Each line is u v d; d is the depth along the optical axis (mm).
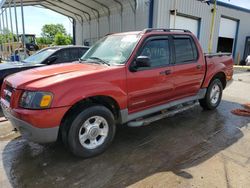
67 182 2816
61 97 2939
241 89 8648
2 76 5652
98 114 3354
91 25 20000
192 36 4805
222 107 6055
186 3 14664
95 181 2834
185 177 2895
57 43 56781
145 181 2822
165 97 4281
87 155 3332
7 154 3512
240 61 20797
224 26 18672
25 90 2988
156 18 13266
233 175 2938
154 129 4500
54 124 2939
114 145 3807
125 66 3555
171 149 3664
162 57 4125
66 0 16250
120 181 2830
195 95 5047
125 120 3691
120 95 3490
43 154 3508
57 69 3584
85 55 4488
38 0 16641
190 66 4605
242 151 3596
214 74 5273
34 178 2898
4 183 2799
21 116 2930
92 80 3209
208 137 4129
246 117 5242
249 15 20453
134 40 3873
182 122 4891
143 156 3441
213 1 16438
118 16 15969
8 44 16031
